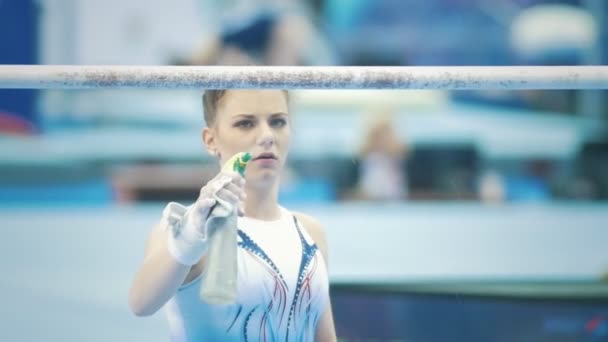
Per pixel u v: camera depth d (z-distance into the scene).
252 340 9.91
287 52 33.09
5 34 31.25
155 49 33.31
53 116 31.80
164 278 9.07
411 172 31.72
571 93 34.34
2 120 30.62
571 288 17.42
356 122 32.69
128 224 23.78
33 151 29.98
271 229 10.34
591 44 34.97
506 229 23.67
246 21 33.09
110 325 17.72
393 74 9.55
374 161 28.70
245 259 9.94
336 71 9.48
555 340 17.02
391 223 24.03
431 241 22.38
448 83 9.66
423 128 33.12
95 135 31.39
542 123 33.75
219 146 10.44
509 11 35.22
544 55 35.25
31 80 9.21
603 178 31.03
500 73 9.68
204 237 8.70
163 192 28.34
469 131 33.03
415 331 17.16
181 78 9.29
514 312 17.11
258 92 10.16
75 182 29.25
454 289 17.30
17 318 17.86
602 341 16.88
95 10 32.81
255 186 10.23
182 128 32.41
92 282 19.69
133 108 32.62
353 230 23.30
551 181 30.94
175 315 10.11
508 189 30.53
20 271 20.25
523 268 20.42
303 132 32.09
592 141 32.47
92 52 32.97
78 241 22.27
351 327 17.19
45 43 32.03
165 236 9.50
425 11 35.22
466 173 31.00
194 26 33.28
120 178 28.67
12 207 25.97
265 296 9.91
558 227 24.06
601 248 22.20
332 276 18.86
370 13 34.88
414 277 18.83
